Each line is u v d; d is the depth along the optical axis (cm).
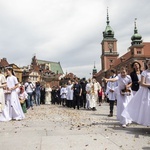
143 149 438
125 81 763
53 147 461
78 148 450
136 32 7144
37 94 2227
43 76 10488
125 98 762
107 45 9688
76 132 619
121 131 630
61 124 784
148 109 622
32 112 1346
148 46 7112
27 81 1695
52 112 1334
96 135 573
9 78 948
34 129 679
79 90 1617
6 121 886
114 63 8931
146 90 645
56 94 2653
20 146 475
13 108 923
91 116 1066
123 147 454
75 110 1502
